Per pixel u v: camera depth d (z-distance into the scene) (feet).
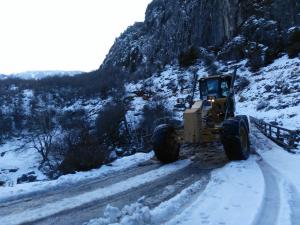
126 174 28.89
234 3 206.49
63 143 118.42
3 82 301.02
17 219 18.44
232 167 27.86
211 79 37.24
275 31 171.83
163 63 252.83
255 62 159.63
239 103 123.95
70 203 20.95
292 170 27.78
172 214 17.72
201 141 31.45
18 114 203.62
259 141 46.75
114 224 15.03
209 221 16.33
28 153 157.48
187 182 24.70
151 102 145.48
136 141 116.37
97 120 136.26
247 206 18.33
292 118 78.95
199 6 245.65
